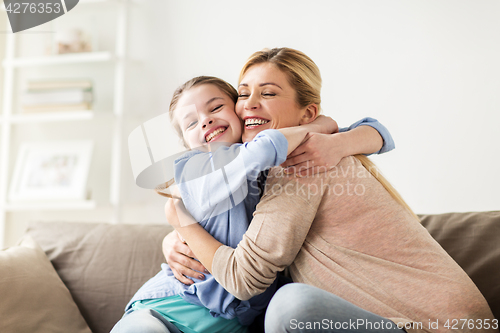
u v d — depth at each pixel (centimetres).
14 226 256
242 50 223
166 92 231
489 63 189
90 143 239
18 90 260
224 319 98
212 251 93
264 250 85
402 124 198
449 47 194
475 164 189
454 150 192
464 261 114
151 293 103
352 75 205
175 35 235
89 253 139
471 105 191
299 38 214
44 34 256
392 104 200
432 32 197
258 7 221
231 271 87
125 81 229
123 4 232
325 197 90
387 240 87
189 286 100
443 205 192
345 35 208
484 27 190
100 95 248
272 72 102
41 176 234
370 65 203
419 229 91
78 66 252
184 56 232
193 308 97
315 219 91
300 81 103
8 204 234
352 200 89
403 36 200
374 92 202
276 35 218
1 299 111
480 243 115
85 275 135
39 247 140
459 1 194
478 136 189
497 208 185
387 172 199
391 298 81
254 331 109
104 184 244
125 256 136
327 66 209
